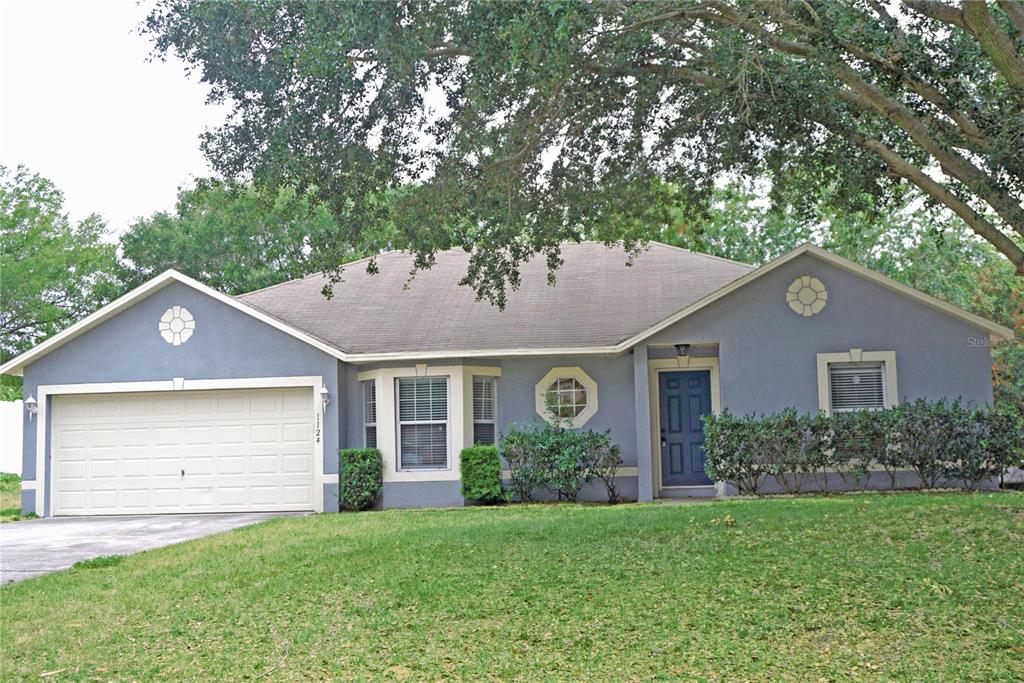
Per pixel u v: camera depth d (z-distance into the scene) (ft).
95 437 70.49
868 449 60.85
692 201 55.62
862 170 53.47
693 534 41.60
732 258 120.98
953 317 62.75
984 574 33.94
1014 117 43.32
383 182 46.83
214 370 69.21
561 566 37.52
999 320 96.94
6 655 31.32
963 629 29.37
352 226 47.06
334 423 67.97
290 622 32.96
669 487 68.28
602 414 68.13
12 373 73.46
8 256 133.69
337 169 45.83
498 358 69.15
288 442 68.95
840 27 41.50
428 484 67.26
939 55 46.50
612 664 27.94
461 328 70.74
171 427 70.03
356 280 81.51
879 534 39.86
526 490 66.74
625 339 67.26
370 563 39.78
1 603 37.99
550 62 39.83
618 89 48.91
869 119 53.67
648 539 41.22
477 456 65.62
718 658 28.02
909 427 60.18
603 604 32.83
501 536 43.60
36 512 69.56
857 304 63.52
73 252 139.03
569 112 48.26
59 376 70.28
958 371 62.44
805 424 61.41
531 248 61.72
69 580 41.39
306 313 75.92
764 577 34.73
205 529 57.88
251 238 131.23
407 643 30.27
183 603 36.01
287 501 68.54
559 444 65.57
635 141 52.03
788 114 49.62
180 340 69.62
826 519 43.29
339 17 40.68
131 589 38.81
